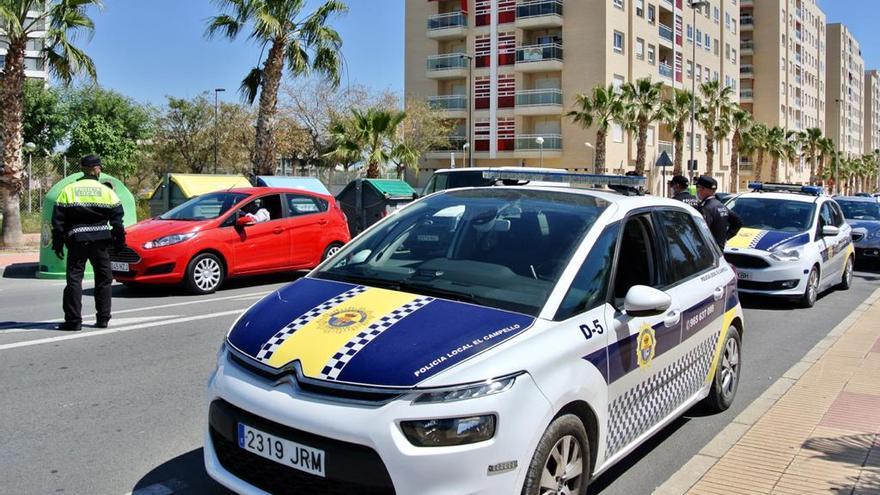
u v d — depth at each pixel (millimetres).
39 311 9289
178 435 4930
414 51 50375
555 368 3314
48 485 4109
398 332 3307
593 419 3615
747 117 56625
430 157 49031
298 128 46156
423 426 2969
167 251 10383
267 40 20562
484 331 3330
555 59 44062
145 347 7301
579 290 3787
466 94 48406
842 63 103750
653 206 4836
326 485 3037
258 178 16938
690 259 5078
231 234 11086
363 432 2959
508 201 4602
